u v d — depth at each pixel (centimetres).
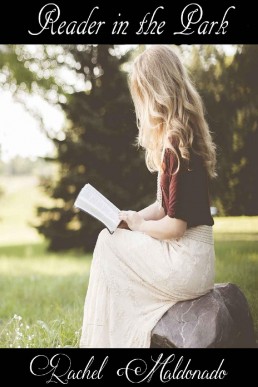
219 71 584
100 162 764
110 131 749
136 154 749
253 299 386
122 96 738
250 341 285
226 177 575
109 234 266
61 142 789
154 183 748
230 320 261
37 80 813
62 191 805
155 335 254
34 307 494
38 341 323
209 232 269
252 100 572
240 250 524
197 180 263
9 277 680
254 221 564
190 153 265
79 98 766
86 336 267
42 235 854
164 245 265
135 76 279
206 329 251
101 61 757
